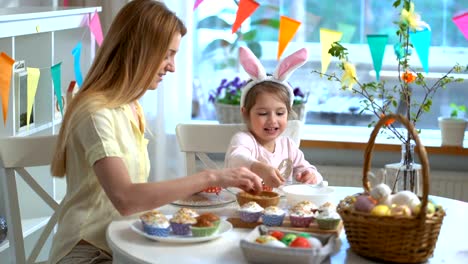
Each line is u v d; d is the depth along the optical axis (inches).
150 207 71.6
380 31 137.8
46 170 117.6
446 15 135.6
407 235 61.4
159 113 133.6
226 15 141.3
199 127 101.7
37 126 113.7
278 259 61.2
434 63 137.2
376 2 137.1
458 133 130.3
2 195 106.7
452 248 67.3
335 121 142.9
